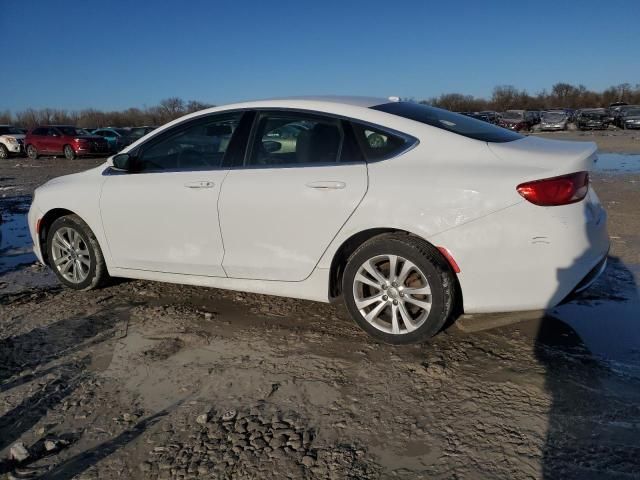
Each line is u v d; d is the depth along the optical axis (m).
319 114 3.54
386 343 3.41
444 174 3.09
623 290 4.21
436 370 3.06
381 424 2.59
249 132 3.74
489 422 2.57
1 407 2.85
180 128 4.04
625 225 6.40
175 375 3.12
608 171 12.82
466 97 78.75
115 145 24.44
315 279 3.50
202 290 4.55
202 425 2.62
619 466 2.23
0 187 12.63
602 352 3.23
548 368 3.05
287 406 2.77
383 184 3.20
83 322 3.95
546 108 72.88
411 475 2.24
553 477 2.19
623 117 39.53
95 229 4.33
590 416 2.58
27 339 3.68
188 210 3.83
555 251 2.92
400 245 3.17
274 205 3.49
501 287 3.03
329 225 3.34
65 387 3.03
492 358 3.19
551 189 2.90
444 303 3.15
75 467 2.36
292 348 3.42
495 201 2.95
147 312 4.09
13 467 2.38
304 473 2.27
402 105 3.72
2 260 5.90
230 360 3.29
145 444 2.50
